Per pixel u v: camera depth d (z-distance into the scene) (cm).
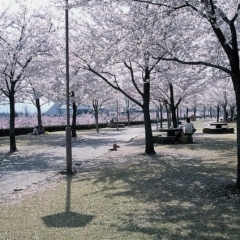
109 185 932
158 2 828
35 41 1814
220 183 894
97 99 3788
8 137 3195
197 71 1625
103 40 1403
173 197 770
